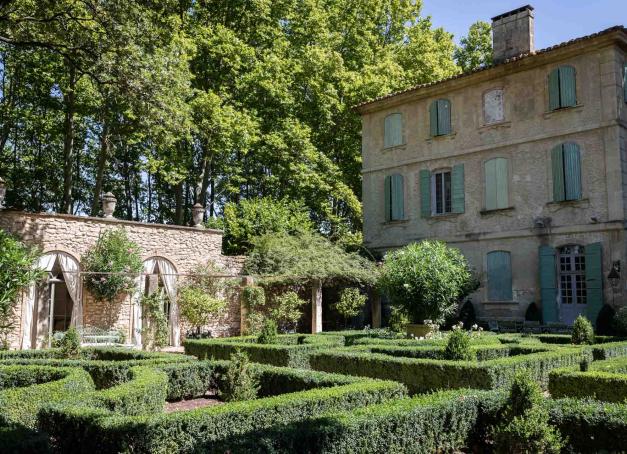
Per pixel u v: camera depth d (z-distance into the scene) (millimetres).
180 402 9195
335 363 10164
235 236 23922
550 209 18922
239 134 23359
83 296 16828
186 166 24938
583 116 18359
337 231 26391
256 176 28031
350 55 28406
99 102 22812
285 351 11484
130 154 30547
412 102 22953
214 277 19359
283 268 19953
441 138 21938
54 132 26219
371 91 25562
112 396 6086
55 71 23344
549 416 5414
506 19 21078
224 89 24906
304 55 26078
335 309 21891
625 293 17172
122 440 4770
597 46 18062
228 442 4242
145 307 17672
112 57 15422
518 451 4789
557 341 14094
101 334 16406
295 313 20016
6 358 10836
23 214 15703
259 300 19438
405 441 5258
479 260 20516
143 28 15547
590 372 7383
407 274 14711
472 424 5875
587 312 17844
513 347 11328
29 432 4219
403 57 27938
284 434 4453
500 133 20312
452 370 8578
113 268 16656
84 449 5016
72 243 16609
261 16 25375
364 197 24281
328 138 28094
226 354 12586
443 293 14633
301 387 7648
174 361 9938
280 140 24875
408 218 22688
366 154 24406
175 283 18797
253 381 8039
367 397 6461
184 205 31312
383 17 29141
